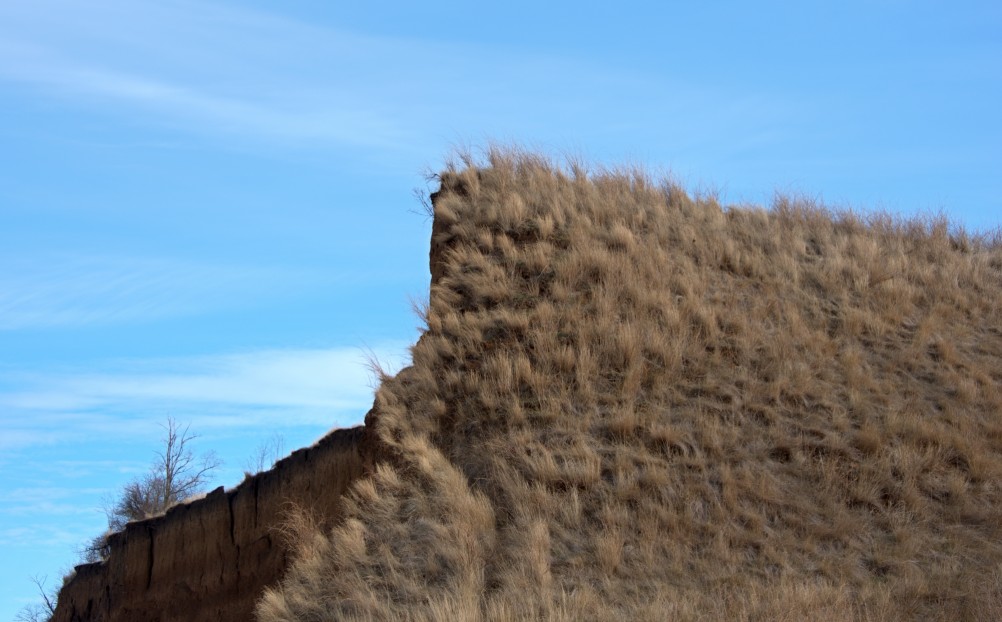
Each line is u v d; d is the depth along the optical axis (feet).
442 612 35.50
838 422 50.01
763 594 37.19
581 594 37.35
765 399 51.44
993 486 47.01
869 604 36.65
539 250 58.85
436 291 57.82
